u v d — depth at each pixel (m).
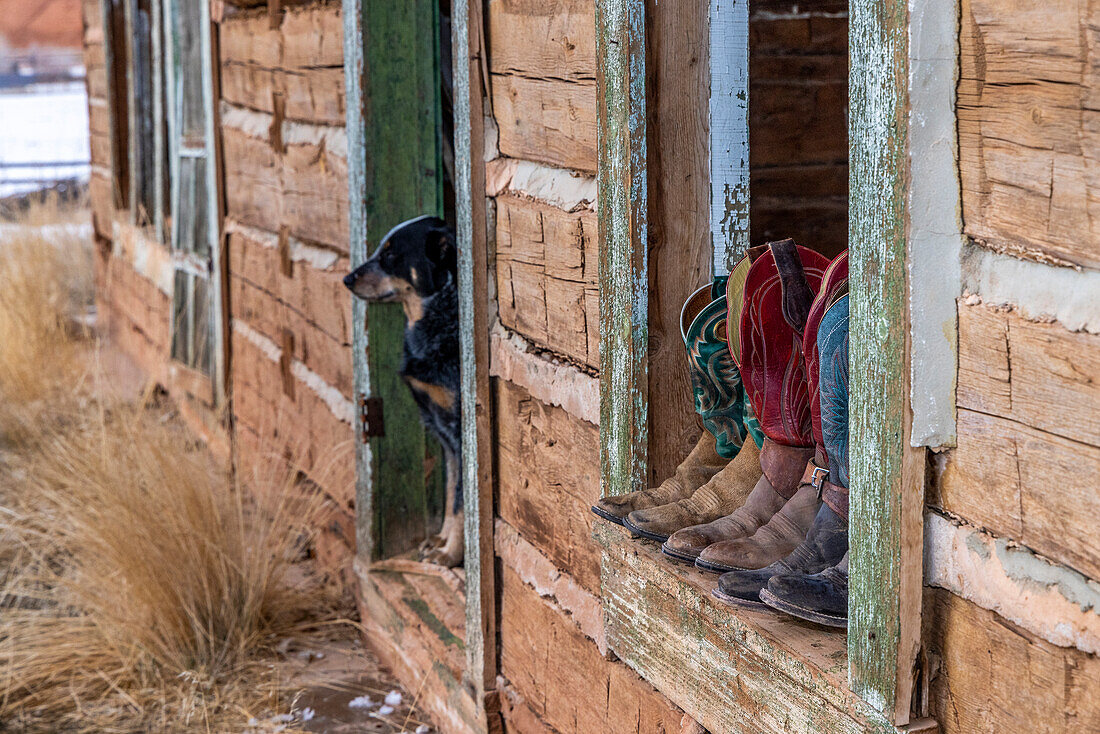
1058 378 1.18
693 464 2.08
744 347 1.81
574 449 2.43
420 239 3.63
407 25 3.76
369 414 3.91
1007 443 1.25
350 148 3.86
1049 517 1.20
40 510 4.89
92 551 4.05
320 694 3.62
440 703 3.30
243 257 5.46
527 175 2.55
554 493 2.54
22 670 3.73
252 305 5.39
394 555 4.02
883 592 1.39
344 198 4.07
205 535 4.03
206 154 5.88
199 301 6.23
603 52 2.06
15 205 12.10
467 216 2.80
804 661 1.54
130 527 3.91
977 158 1.26
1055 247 1.17
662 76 2.00
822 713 1.53
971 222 1.28
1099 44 1.10
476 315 2.81
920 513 1.36
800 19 2.33
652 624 1.97
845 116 2.39
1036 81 1.17
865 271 1.38
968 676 1.34
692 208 2.06
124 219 8.49
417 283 3.63
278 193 4.86
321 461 4.48
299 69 4.45
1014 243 1.22
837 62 2.36
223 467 5.54
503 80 2.64
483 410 2.86
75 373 7.32
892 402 1.34
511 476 2.80
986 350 1.28
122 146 8.52
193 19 5.98
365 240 3.81
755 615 1.69
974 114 1.26
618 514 2.02
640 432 2.10
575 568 2.46
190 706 3.51
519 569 2.77
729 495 1.97
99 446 4.89
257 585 4.02
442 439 3.84
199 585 3.93
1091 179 1.12
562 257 2.40
